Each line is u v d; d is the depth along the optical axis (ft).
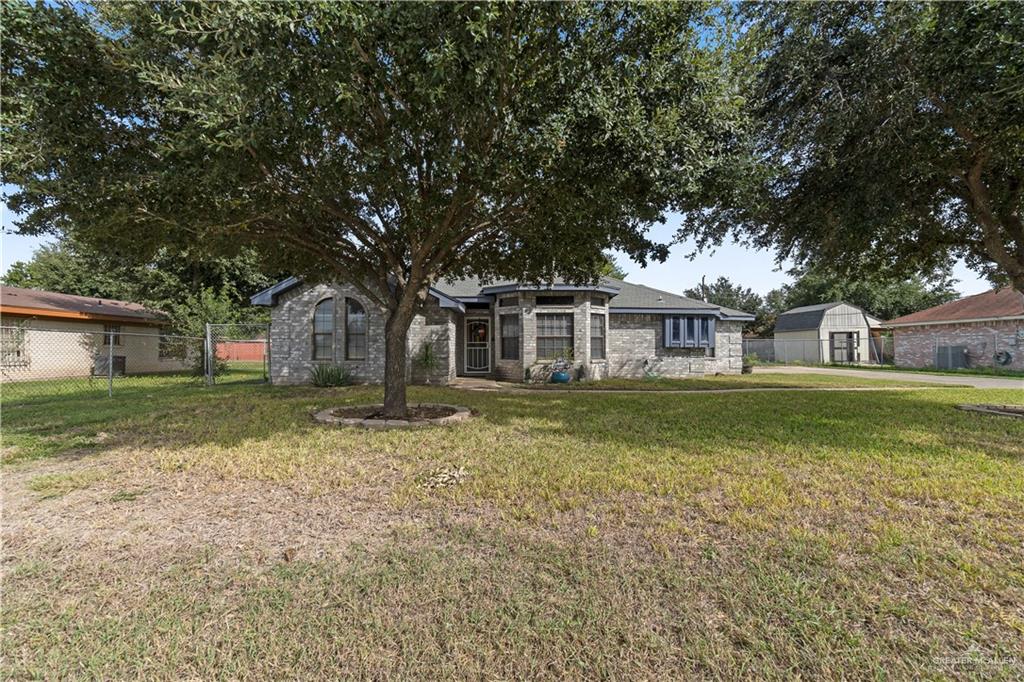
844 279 36.29
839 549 9.64
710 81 17.10
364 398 33.73
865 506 11.82
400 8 12.85
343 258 25.81
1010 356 64.44
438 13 12.75
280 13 12.36
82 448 18.33
